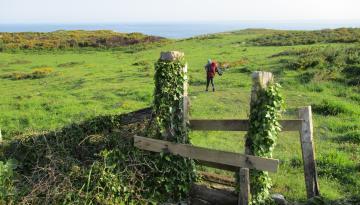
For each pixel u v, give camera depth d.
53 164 11.05
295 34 64.25
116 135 11.55
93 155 11.52
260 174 10.23
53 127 19.83
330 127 19.09
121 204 10.27
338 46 40.66
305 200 11.14
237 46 58.16
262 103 10.09
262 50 49.28
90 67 47.16
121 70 42.72
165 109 11.13
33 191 10.25
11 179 10.87
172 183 10.87
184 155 10.66
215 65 27.64
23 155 12.05
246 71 34.06
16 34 83.31
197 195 10.95
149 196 10.66
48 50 66.38
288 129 10.75
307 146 10.65
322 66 31.02
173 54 11.09
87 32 91.00
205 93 27.20
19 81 39.53
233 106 23.45
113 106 25.17
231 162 10.08
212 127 11.13
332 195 11.41
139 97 27.41
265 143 10.20
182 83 11.20
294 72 30.88
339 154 14.59
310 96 24.86
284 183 12.41
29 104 25.94
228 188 11.22
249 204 10.02
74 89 32.75
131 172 10.69
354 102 24.02
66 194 10.12
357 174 13.02
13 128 20.12
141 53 60.22
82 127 12.09
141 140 11.05
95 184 10.35
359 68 28.86
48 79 39.47
